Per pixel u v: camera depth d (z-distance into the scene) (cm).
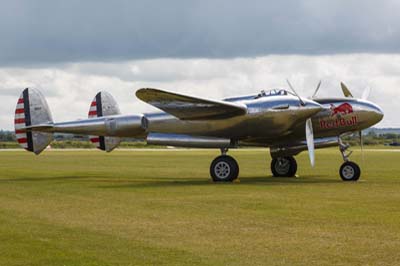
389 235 1214
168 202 1741
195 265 995
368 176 2714
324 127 2484
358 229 1279
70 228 1316
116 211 1563
